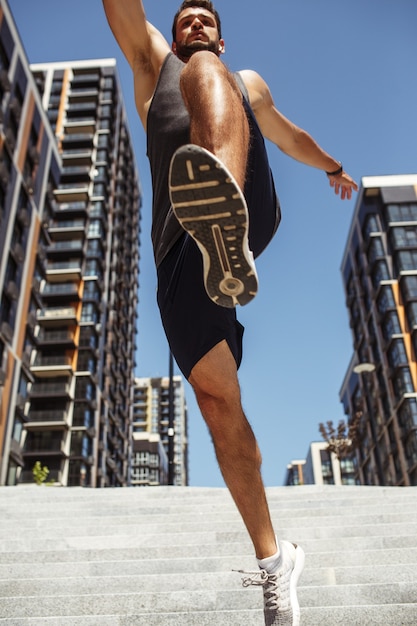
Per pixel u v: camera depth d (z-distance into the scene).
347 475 88.31
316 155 2.50
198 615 2.72
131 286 69.56
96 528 5.24
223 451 1.78
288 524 5.27
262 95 2.22
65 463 45.50
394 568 3.55
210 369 1.75
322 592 3.12
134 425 123.88
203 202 1.31
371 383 55.12
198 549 4.40
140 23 2.05
